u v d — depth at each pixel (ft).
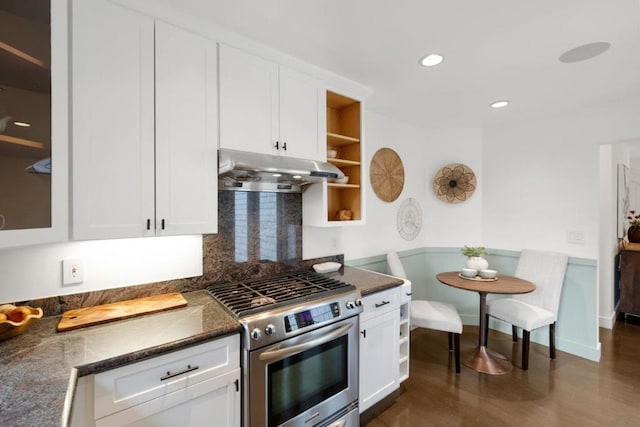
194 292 5.74
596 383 7.63
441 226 11.57
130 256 5.16
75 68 3.91
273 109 5.86
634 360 8.80
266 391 4.49
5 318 3.74
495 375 7.98
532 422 6.25
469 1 4.34
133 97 4.37
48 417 2.34
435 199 11.59
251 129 5.56
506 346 9.71
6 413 2.39
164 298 5.22
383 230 10.09
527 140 10.29
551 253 9.40
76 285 4.72
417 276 11.34
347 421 5.69
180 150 4.81
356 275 7.41
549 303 8.96
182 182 4.83
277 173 5.43
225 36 5.16
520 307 8.91
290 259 7.29
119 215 4.28
